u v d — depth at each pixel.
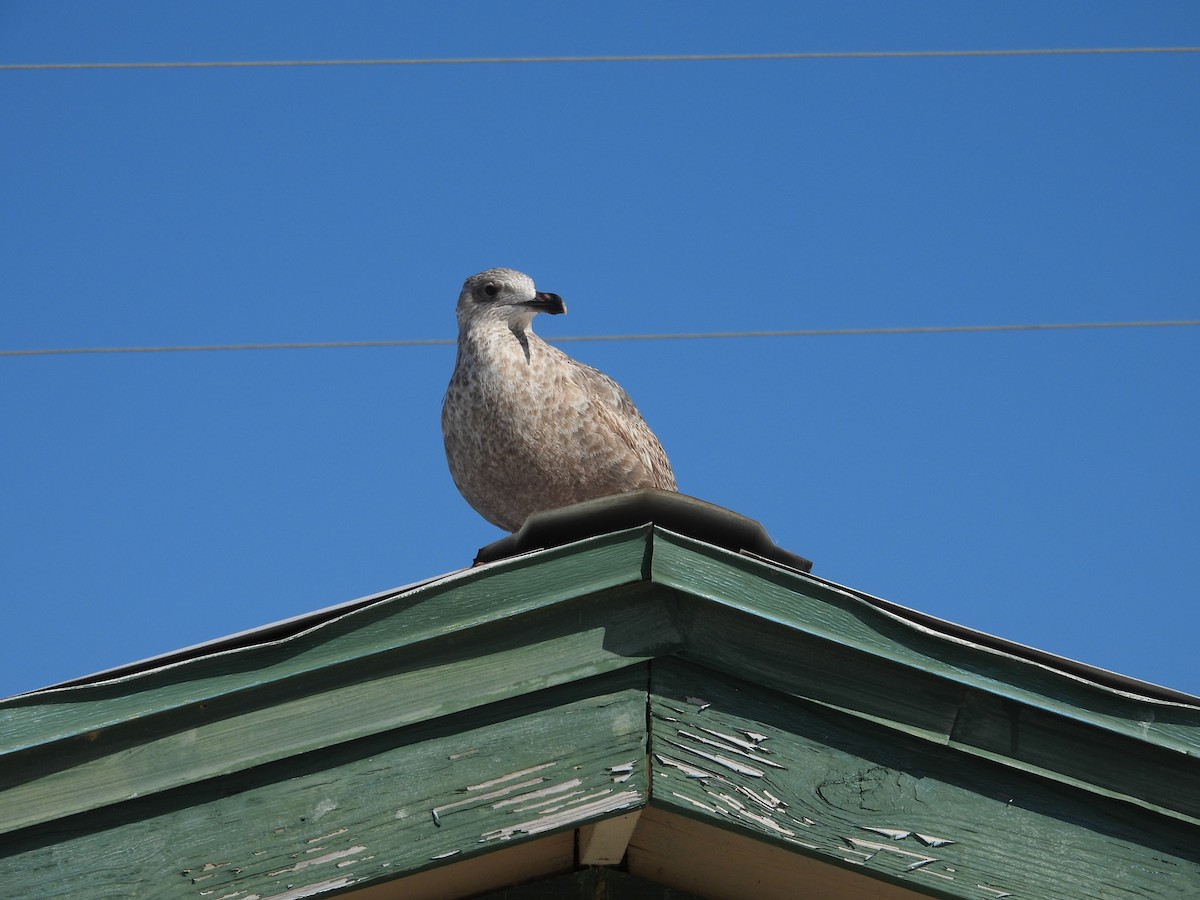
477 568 4.01
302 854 3.98
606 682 4.07
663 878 4.63
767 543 4.53
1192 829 4.14
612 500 4.32
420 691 4.03
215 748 4.01
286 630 4.15
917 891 4.08
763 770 4.02
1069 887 4.05
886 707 4.08
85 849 4.00
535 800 3.98
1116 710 4.09
